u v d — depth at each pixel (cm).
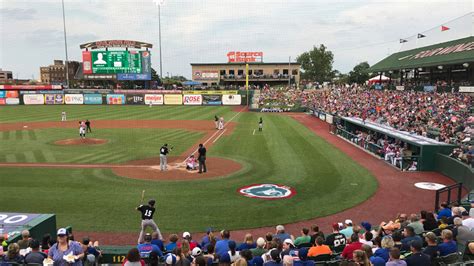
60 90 8525
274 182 2030
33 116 5612
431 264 802
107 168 2334
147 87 9225
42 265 782
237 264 680
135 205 1642
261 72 10650
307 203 1691
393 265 741
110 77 8244
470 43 5041
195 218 1494
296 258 814
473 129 2764
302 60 14062
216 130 4156
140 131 4047
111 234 1343
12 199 1714
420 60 5872
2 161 2522
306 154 2816
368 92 6675
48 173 2195
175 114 6031
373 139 3061
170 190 1869
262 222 1463
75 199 1720
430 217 1123
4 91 8000
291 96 8100
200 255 799
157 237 1044
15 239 1002
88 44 8094
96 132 3953
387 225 1109
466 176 1908
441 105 4078
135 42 8125
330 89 8544
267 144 3256
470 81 5219
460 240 1002
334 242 1010
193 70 10788
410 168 2330
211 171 2266
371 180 2091
